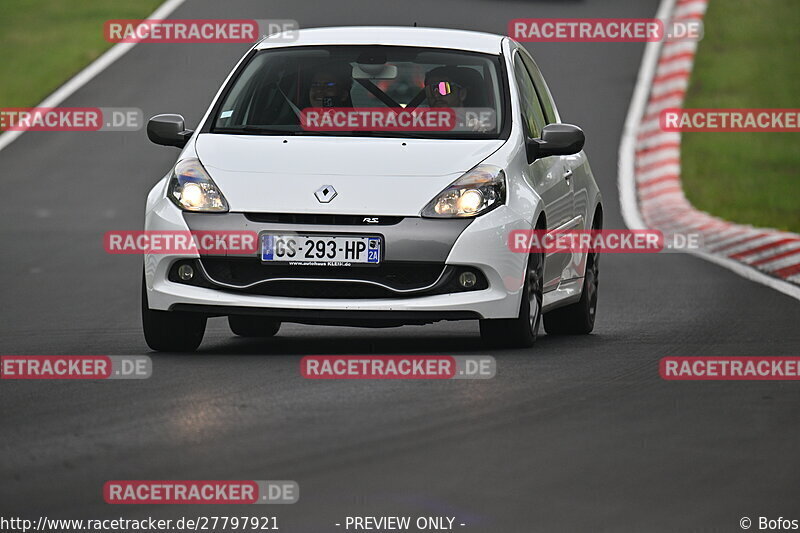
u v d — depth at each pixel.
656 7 130.88
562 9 125.81
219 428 20.33
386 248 27.53
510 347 29.08
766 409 22.28
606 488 17.14
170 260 28.03
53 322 36.12
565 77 108.12
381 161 28.56
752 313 37.09
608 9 127.56
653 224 68.62
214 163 28.75
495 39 33.16
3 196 70.94
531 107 32.34
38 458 18.50
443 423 20.83
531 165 30.09
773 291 43.03
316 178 28.12
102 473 17.67
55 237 58.62
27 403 22.53
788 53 117.94
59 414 21.53
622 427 20.77
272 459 18.44
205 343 31.62
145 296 28.56
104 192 72.44
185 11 122.94
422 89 30.64
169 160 81.38
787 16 129.25
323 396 22.95
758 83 109.50
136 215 65.94
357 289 27.70
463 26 113.31
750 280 46.47
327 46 31.98
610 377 25.19
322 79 30.89
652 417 21.53
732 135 95.62
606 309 39.25
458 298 27.64
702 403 22.73
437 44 32.06
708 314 37.09
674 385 24.41
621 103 102.12
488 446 19.34
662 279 47.16
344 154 28.73
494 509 16.16
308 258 27.56
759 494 16.91
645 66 112.31
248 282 27.86
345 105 30.33
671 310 38.44
